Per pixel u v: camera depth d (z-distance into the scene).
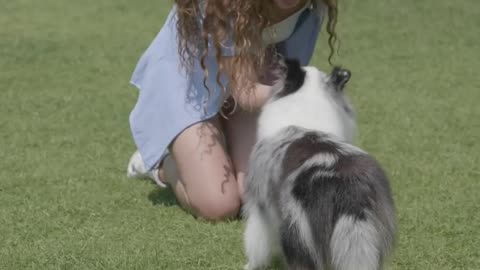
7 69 8.96
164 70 4.88
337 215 3.21
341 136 3.98
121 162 5.95
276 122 3.91
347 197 3.23
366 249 3.17
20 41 10.39
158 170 5.23
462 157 5.99
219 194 4.68
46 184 5.42
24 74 8.74
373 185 3.30
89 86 8.27
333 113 4.00
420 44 10.19
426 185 5.36
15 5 12.90
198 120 4.77
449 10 11.98
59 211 4.90
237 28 4.47
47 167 5.79
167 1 13.22
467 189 5.28
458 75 8.69
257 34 4.56
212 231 4.55
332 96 4.09
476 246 4.36
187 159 4.75
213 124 4.86
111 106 7.50
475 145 6.31
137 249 4.30
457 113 7.23
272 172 3.62
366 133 6.63
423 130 6.71
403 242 4.39
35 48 10.01
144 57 5.09
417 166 5.78
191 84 4.79
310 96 4.00
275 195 3.56
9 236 4.53
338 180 3.28
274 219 3.60
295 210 3.36
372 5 12.35
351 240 3.17
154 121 4.89
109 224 4.71
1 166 5.79
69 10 12.55
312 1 4.84
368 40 10.40
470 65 9.14
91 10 12.58
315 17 4.95
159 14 12.30
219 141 4.84
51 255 4.22
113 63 9.33
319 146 3.53
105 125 6.89
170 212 4.90
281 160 3.58
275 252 3.90
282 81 4.12
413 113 7.25
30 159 5.96
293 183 3.40
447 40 10.38
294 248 3.37
